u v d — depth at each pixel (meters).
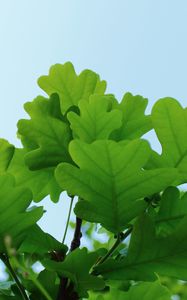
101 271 0.53
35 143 0.66
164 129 0.57
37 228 0.58
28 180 0.66
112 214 0.54
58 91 0.72
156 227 0.56
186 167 0.57
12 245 0.53
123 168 0.53
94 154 0.52
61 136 0.63
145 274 0.53
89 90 0.73
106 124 0.62
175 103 0.57
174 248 0.53
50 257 0.58
